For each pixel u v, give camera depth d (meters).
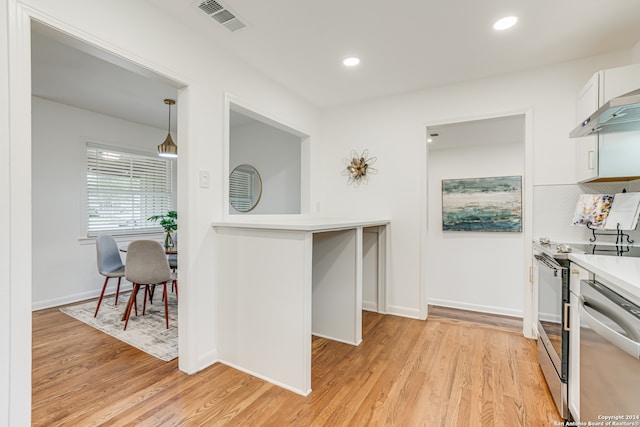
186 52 2.10
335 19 2.05
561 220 2.56
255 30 2.17
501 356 2.37
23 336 1.37
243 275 2.19
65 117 3.85
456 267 4.53
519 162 4.20
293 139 4.56
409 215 3.26
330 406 1.77
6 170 1.33
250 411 1.72
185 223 2.12
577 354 1.54
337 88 3.17
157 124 4.72
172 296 4.05
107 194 4.34
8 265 1.33
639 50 2.25
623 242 2.30
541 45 2.33
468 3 1.88
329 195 3.75
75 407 1.74
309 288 1.96
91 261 4.10
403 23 2.09
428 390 1.92
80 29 1.55
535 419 1.65
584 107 2.26
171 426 1.59
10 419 1.34
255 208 4.88
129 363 2.26
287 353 1.99
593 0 1.82
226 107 2.40
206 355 2.24
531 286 2.69
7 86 1.32
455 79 2.94
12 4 1.33
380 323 3.09
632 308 1.06
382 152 3.40
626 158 2.00
